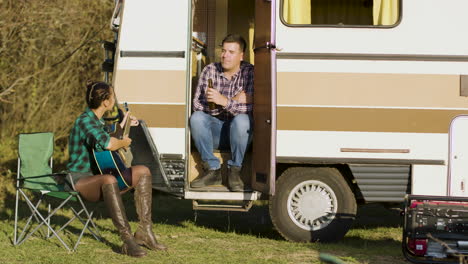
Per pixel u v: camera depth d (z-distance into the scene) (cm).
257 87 846
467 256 699
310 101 842
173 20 866
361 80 839
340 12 892
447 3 836
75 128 771
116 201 751
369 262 760
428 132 838
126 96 869
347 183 857
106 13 1527
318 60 841
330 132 842
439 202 714
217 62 913
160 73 866
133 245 755
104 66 940
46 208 1070
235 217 1052
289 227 856
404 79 837
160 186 870
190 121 862
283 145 846
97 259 742
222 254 780
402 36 838
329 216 856
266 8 824
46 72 1553
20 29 1392
